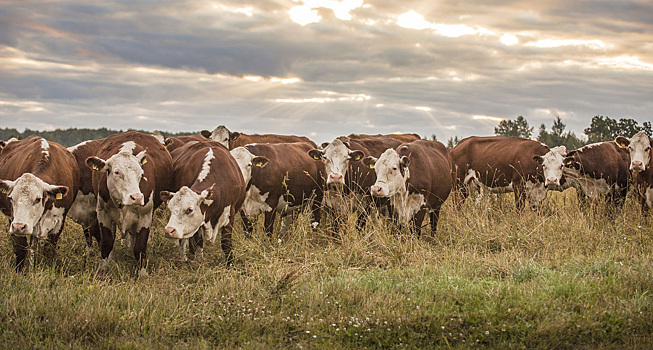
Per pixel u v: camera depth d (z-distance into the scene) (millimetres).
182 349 5160
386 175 9500
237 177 8711
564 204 11156
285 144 11000
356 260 8281
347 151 10281
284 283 6637
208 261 8609
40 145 8297
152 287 7066
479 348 5250
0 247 8367
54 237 8180
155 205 8727
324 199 11055
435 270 7492
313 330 5566
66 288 6586
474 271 7434
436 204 10633
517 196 12367
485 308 5992
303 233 9336
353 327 5578
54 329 5480
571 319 5645
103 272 7969
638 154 10750
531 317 5789
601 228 9500
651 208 10781
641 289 6457
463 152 13680
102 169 7797
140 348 5121
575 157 12086
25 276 7160
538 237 8898
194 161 8648
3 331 5461
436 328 5539
